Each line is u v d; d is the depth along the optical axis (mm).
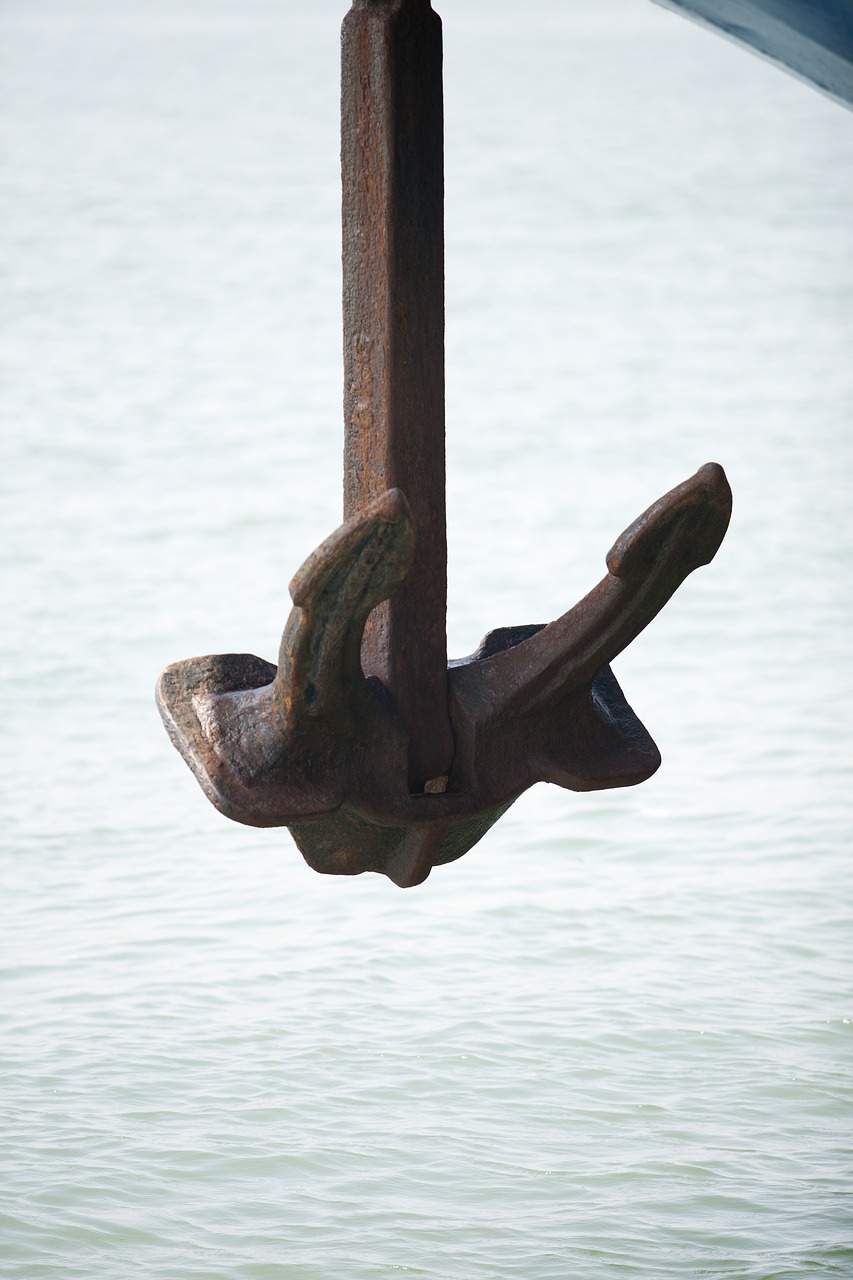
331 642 10172
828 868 43469
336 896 43000
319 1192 29203
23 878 44594
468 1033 34969
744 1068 33125
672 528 10688
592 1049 34062
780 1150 30234
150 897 43188
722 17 12984
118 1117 31609
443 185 11227
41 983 37844
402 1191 29172
